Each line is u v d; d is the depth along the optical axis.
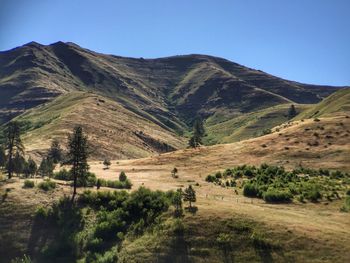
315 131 125.81
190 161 121.50
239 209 64.06
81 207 69.12
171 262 53.72
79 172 74.94
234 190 84.25
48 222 65.62
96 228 62.59
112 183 82.75
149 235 59.38
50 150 150.12
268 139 129.12
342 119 132.12
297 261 51.06
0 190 72.06
